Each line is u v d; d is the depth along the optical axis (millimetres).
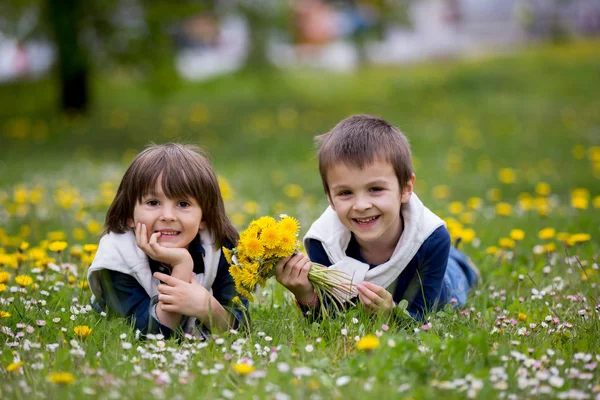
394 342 3451
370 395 3029
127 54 18312
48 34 18219
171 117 19375
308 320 4191
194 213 4062
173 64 18875
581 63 26609
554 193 10688
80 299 4566
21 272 5223
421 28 33938
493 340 3877
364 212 4078
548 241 6562
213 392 3182
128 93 25344
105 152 15391
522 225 7309
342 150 4078
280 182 11453
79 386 3141
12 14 17922
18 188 9922
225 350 3635
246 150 15352
